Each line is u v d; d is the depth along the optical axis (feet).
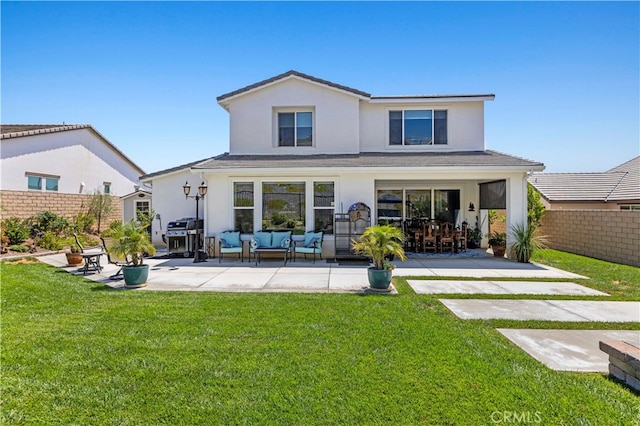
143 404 9.80
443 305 19.86
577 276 28.35
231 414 9.29
